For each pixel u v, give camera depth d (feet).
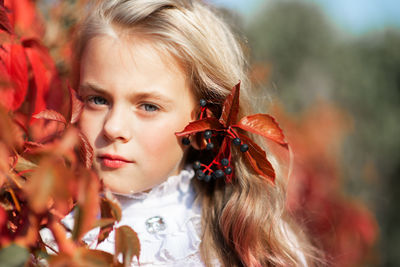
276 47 9.95
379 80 10.39
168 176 2.48
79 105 2.15
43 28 2.72
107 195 1.81
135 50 2.28
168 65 2.33
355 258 5.36
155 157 2.32
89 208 1.66
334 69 10.28
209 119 2.35
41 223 1.80
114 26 2.32
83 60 2.35
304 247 3.19
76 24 2.68
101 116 2.29
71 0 2.80
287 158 3.40
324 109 7.85
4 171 1.75
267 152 2.83
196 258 2.53
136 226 2.47
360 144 9.13
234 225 2.63
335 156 6.75
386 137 9.58
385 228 8.27
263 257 2.65
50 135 2.36
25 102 2.32
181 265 2.46
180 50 2.38
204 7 2.72
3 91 2.07
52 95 2.36
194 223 2.61
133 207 2.50
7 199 1.87
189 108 2.43
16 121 1.99
